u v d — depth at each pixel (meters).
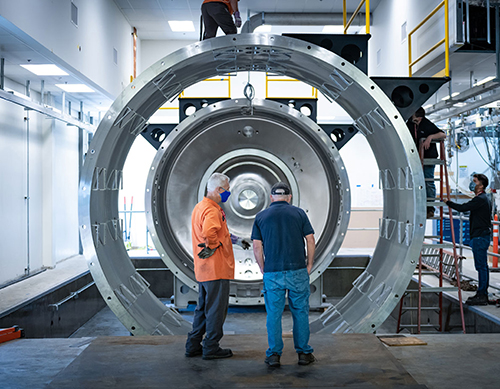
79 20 7.99
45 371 3.72
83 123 10.14
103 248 4.73
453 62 6.95
